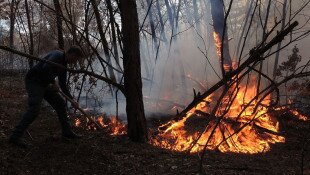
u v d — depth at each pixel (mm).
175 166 4836
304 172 4758
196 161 5090
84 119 7219
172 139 6332
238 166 4902
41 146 5020
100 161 4801
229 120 6535
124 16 5789
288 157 5582
